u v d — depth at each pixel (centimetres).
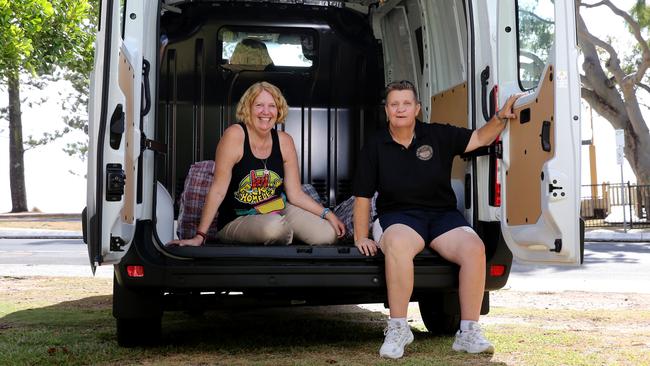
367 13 596
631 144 2217
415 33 544
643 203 2188
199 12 571
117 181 329
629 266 1043
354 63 597
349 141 598
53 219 2939
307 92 595
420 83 546
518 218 386
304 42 592
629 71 2652
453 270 385
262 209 421
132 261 366
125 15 376
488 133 400
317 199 486
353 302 405
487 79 411
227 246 380
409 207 405
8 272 881
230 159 417
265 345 416
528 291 708
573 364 360
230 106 577
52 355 379
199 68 574
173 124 570
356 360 364
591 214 2262
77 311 558
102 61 332
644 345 413
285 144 435
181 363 362
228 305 392
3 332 456
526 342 420
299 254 379
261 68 585
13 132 3600
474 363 358
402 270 372
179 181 568
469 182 427
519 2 407
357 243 388
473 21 419
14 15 1031
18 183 3631
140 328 400
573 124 351
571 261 356
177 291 380
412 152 408
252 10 577
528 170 376
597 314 546
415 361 360
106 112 329
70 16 1123
